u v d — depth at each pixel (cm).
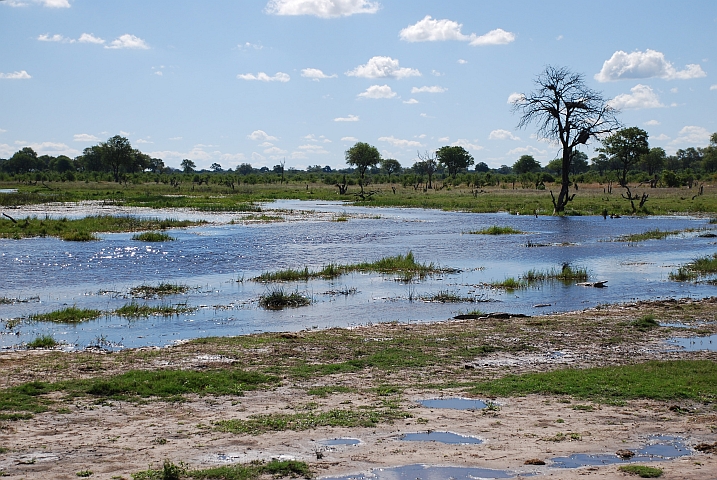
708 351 1309
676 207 5897
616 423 891
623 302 1878
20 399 967
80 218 4509
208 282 2186
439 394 1025
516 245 3275
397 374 1143
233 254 2859
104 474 706
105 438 823
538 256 2875
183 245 3152
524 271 2459
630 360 1243
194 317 1672
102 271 2377
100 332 1502
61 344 1382
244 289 2066
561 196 5644
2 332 1493
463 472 724
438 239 3522
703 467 734
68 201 6406
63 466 729
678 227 4225
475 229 4097
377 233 3816
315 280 2242
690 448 804
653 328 1512
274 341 1359
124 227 3912
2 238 3294
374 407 957
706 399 992
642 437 840
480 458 764
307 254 2884
